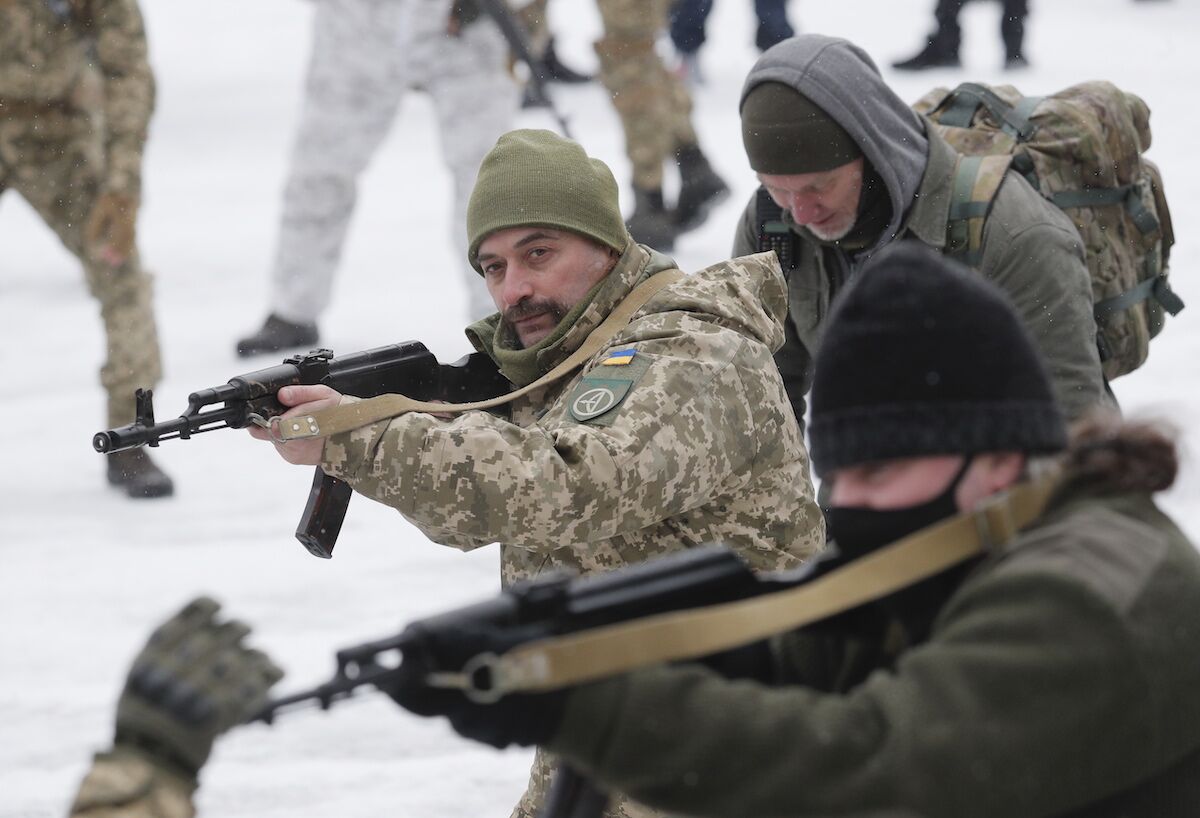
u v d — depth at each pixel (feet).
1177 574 14.48
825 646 17.06
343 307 79.51
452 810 34.24
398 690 14.21
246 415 25.34
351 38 69.82
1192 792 14.44
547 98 71.31
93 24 53.93
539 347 26.30
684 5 124.26
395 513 54.54
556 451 23.76
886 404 14.90
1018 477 15.31
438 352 71.00
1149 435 15.38
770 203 34.22
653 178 83.82
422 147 116.16
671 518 25.16
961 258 31.73
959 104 34.53
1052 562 14.24
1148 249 34.19
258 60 143.02
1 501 55.88
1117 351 34.27
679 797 14.24
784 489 25.54
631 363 24.67
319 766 36.37
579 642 14.29
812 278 34.19
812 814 13.89
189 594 47.01
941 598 15.34
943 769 13.64
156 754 13.35
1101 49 136.98
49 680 41.55
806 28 146.61
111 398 55.77
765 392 25.23
